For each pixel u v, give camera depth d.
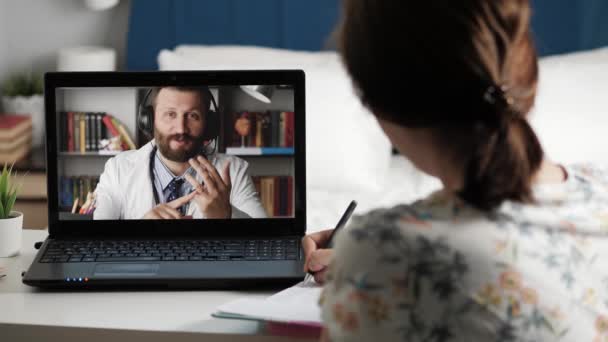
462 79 0.69
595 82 2.49
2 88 3.11
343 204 2.32
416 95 0.70
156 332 1.08
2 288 1.23
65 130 1.33
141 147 1.35
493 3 0.70
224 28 2.97
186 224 1.35
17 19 3.11
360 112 2.47
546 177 0.79
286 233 1.36
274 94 1.35
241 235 1.35
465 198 0.73
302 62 2.79
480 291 0.71
